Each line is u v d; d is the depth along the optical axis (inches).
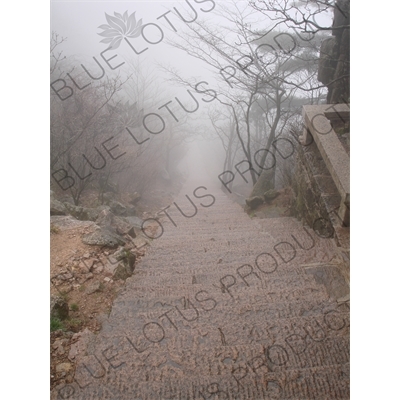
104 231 187.0
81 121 268.5
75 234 181.0
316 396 76.5
